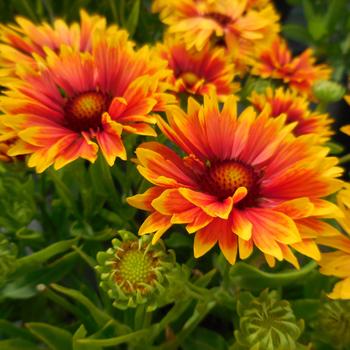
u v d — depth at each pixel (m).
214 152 0.23
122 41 0.24
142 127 0.22
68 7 0.39
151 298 0.22
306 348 0.22
